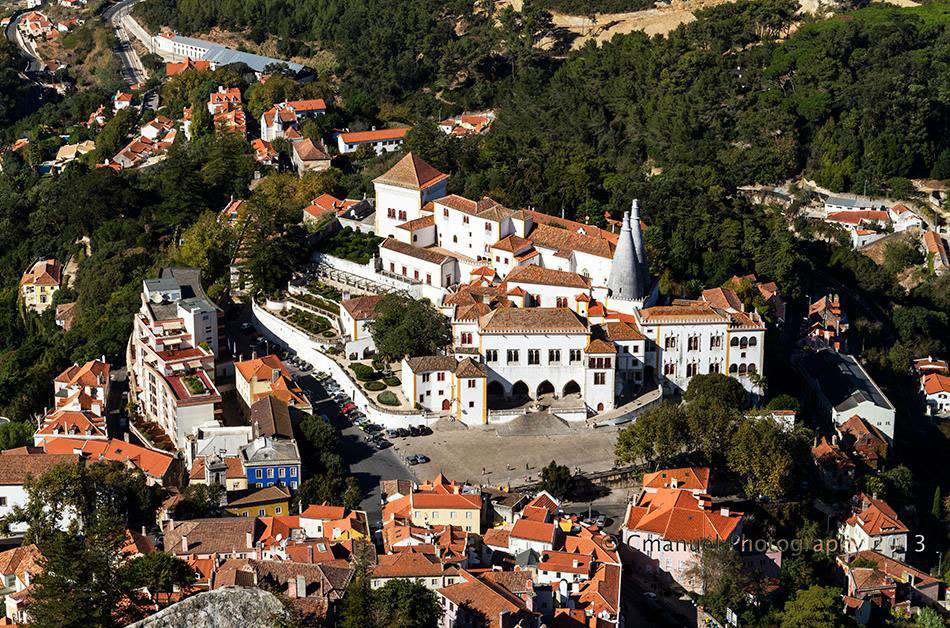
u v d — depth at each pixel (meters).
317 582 190.88
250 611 141.00
